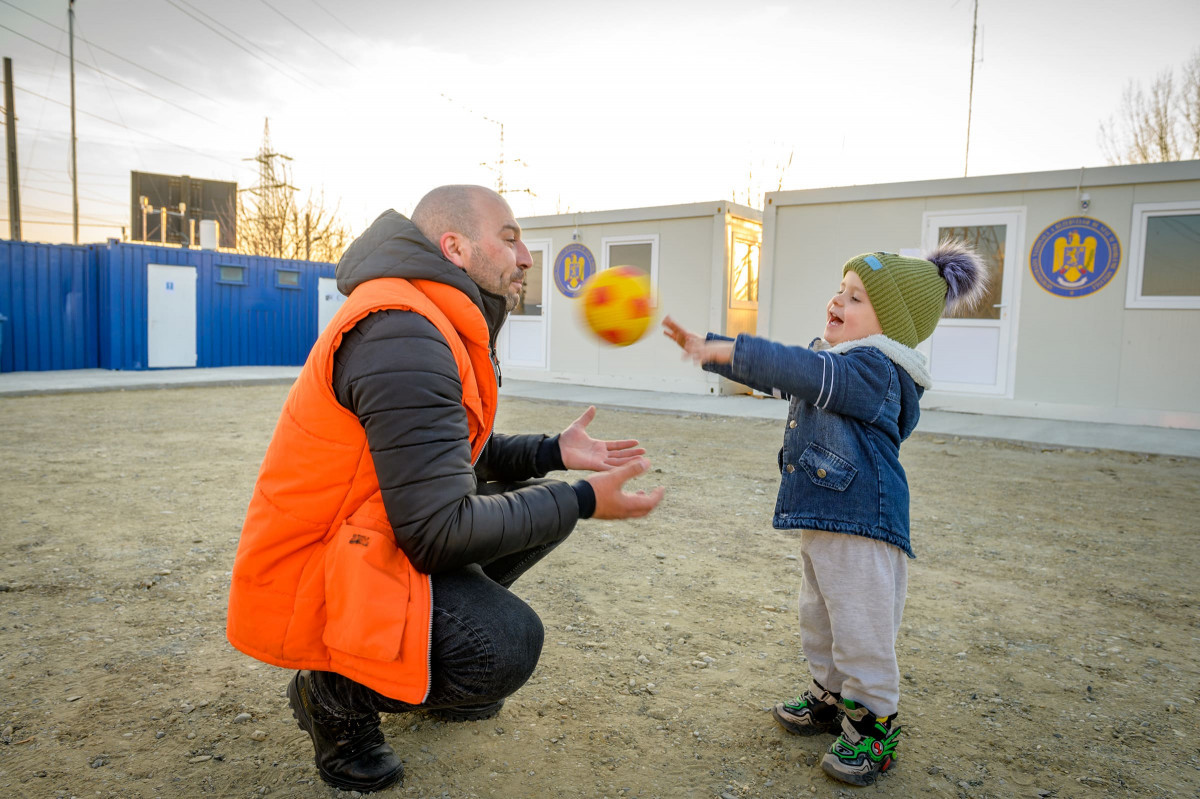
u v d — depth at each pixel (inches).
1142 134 997.8
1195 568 166.7
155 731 92.3
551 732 94.4
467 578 75.7
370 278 71.3
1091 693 107.6
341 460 68.4
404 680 68.1
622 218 548.4
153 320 675.4
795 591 146.9
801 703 95.9
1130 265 383.9
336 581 68.0
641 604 138.6
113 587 140.3
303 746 89.8
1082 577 159.5
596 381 572.4
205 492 216.8
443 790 81.7
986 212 418.0
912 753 91.5
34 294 632.4
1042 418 409.1
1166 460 301.3
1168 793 83.7
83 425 346.6
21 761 84.8
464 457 66.6
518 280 82.0
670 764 88.0
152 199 1264.8
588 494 72.1
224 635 121.0
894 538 82.6
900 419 87.9
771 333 488.7
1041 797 82.8
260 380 584.4
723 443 331.3
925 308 89.7
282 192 1491.1
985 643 124.6
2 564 151.3
